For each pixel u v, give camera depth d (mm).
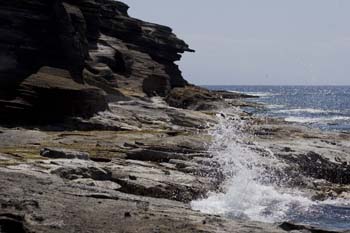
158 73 87562
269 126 60156
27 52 62594
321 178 38250
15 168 26594
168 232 15891
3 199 18406
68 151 31922
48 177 24422
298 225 17953
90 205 19297
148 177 28234
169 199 26125
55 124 52188
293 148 41562
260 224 18094
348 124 92750
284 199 29578
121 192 24344
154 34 107188
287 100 196625
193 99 86000
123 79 83000
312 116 112875
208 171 32562
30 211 17344
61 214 17469
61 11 65500
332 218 26047
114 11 95750
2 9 62875
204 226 16906
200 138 43031
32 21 64562
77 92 53438
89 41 82875
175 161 34406
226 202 27062
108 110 57531
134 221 17156
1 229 15062
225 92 169625
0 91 52312
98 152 35719
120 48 87250
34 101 52062
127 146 38656
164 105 73438
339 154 41781
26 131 47031
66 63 64375
